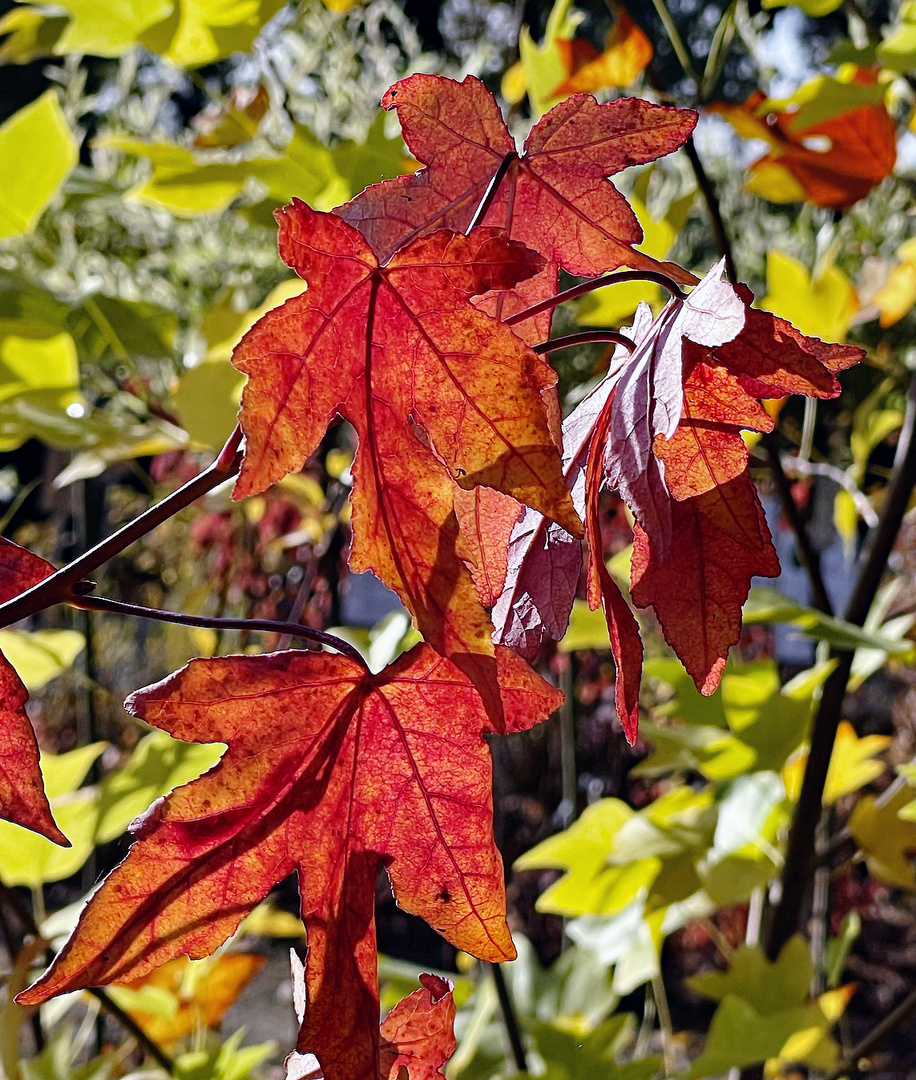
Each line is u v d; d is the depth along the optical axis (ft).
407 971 3.57
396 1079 1.46
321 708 1.35
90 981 1.27
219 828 1.31
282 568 8.25
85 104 4.62
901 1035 9.82
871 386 9.15
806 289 3.72
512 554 1.51
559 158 1.53
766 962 3.18
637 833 3.10
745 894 3.15
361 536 1.25
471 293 1.25
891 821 3.67
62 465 7.64
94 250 6.18
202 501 3.77
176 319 3.61
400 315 1.25
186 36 2.86
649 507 1.30
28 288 3.27
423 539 1.26
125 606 1.31
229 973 3.96
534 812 12.57
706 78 3.28
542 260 1.25
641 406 1.32
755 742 3.06
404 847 1.38
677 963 10.37
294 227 1.21
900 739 9.75
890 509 3.34
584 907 3.30
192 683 1.32
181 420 3.06
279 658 1.34
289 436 1.22
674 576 1.37
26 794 1.32
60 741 11.49
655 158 1.53
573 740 6.21
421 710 1.36
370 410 1.26
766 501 5.79
